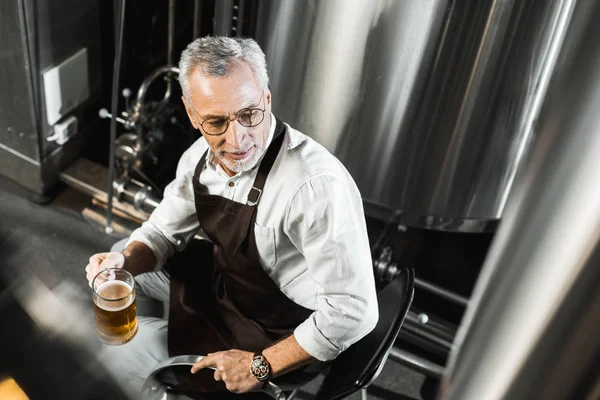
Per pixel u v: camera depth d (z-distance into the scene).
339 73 1.70
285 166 1.30
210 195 1.38
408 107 1.70
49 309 1.94
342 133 1.83
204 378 1.42
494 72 1.58
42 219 2.34
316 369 1.42
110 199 2.27
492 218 1.97
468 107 1.65
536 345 0.11
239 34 1.80
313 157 1.31
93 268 1.50
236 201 1.36
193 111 1.26
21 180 2.42
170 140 2.45
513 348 0.12
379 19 1.56
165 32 2.34
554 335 0.11
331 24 1.62
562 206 0.11
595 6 0.11
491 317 0.13
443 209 1.94
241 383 1.36
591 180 0.11
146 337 1.56
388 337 1.25
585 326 0.11
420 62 1.60
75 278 2.13
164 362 1.41
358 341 1.37
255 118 1.22
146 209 2.29
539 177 0.12
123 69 2.48
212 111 1.20
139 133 2.20
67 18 2.11
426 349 2.12
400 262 2.33
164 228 1.59
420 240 2.35
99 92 2.49
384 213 2.02
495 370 0.12
